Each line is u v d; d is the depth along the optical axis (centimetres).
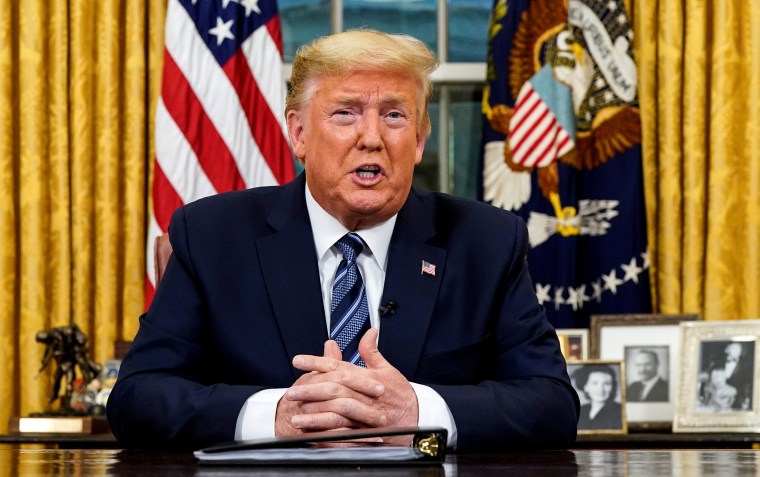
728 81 428
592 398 356
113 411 197
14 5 432
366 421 171
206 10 421
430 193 225
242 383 201
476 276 210
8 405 421
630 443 346
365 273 209
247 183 418
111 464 147
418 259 209
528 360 204
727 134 426
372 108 199
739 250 426
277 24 432
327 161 201
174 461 153
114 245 430
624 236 409
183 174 410
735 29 430
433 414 178
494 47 421
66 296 429
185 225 213
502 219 219
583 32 420
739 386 352
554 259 409
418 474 131
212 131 415
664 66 432
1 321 422
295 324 202
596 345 380
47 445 357
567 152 412
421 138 214
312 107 203
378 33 206
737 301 426
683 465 145
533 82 413
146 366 200
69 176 433
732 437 332
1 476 129
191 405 182
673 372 373
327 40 203
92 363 374
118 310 431
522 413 186
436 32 483
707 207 430
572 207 412
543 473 132
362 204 200
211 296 205
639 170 412
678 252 430
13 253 426
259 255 208
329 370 176
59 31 432
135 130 433
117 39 434
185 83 414
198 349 205
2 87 424
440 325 205
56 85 432
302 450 143
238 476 128
